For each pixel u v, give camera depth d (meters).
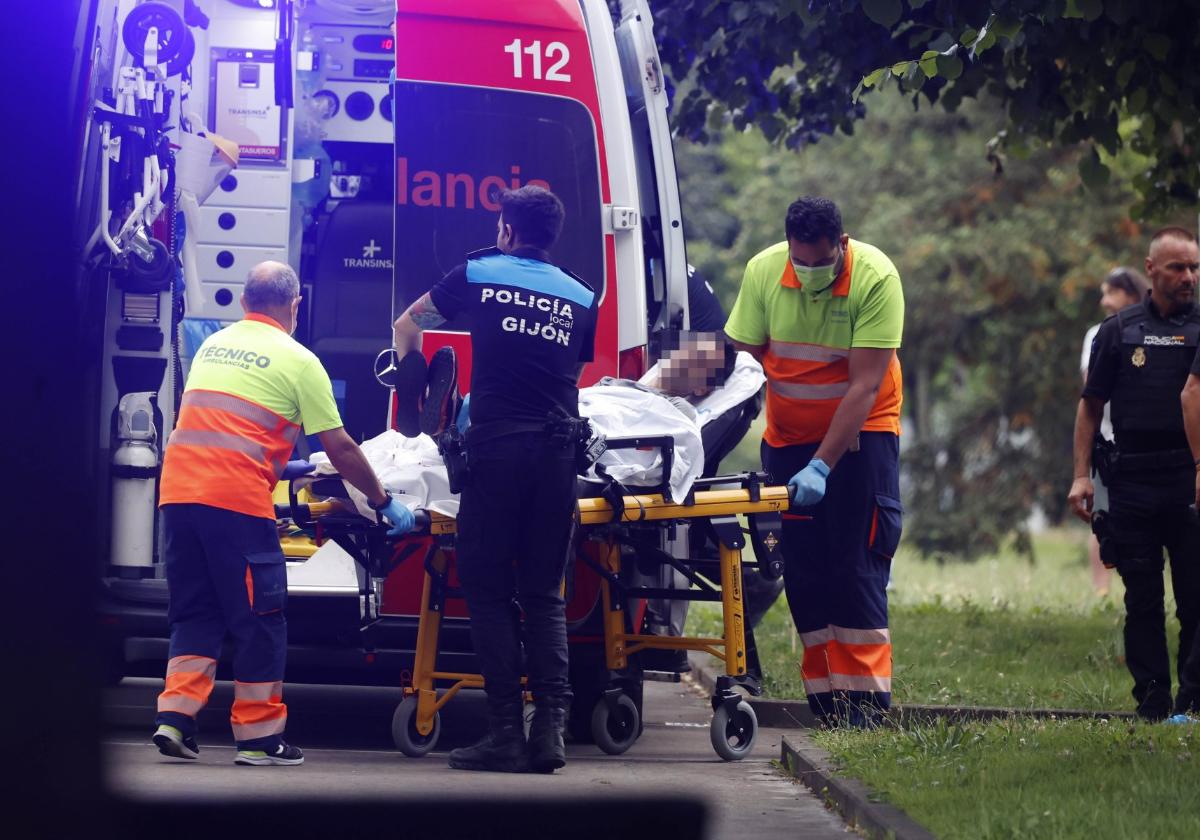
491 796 17.84
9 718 17.28
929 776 20.25
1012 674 33.44
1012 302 92.69
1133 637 28.28
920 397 105.44
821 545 26.12
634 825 17.17
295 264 29.91
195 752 23.55
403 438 25.05
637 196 26.97
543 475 23.25
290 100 28.36
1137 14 30.66
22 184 22.83
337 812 16.78
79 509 21.34
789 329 25.92
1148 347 28.17
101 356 25.41
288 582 24.91
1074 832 17.22
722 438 26.41
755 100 43.59
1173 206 42.97
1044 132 41.09
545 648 23.55
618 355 26.62
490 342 23.39
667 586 27.22
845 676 26.03
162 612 25.11
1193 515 28.00
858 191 99.44
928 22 32.69
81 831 16.16
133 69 25.41
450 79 26.70
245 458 23.31
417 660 24.83
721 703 25.20
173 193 25.86
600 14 27.28
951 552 93.00
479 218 26.61
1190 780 19.62
